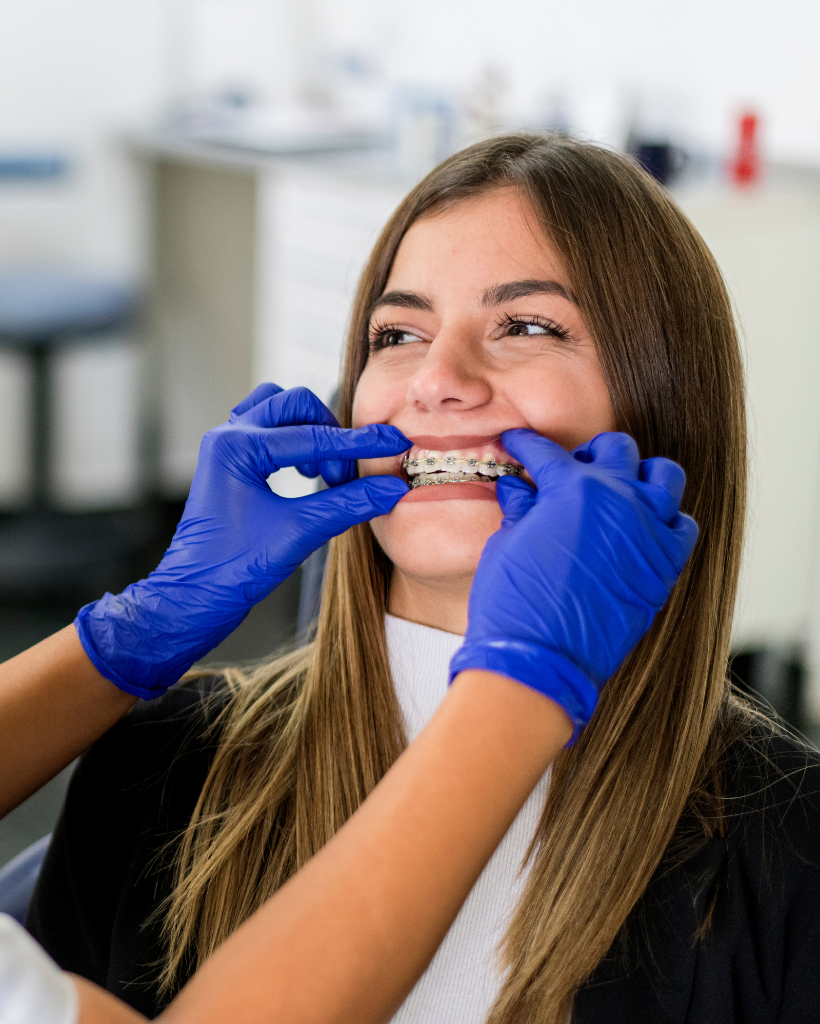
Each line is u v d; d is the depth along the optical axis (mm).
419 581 887
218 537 851
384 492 848
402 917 536
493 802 567
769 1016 816
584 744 851
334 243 2973
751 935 817
